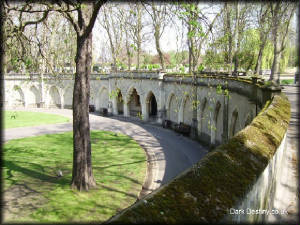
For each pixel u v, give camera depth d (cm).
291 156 769
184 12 811
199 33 820
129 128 3206
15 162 1927
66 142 2588
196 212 325
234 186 407
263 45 2514
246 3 2280
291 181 624
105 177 1642
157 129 3128
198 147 2359
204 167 430
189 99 2742
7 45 1196
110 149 2311
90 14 1315
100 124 3478
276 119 783
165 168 1834
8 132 3025
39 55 1502
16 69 1342
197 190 367
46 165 1872
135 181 1590
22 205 1250
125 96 3953
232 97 1816
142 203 314
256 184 461
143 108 3653
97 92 4509
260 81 1353
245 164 480
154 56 4378
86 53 1332
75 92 1351
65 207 1234
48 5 1083
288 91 2420
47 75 4709
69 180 1575
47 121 3722
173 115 3127
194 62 1155
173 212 313
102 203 1288
